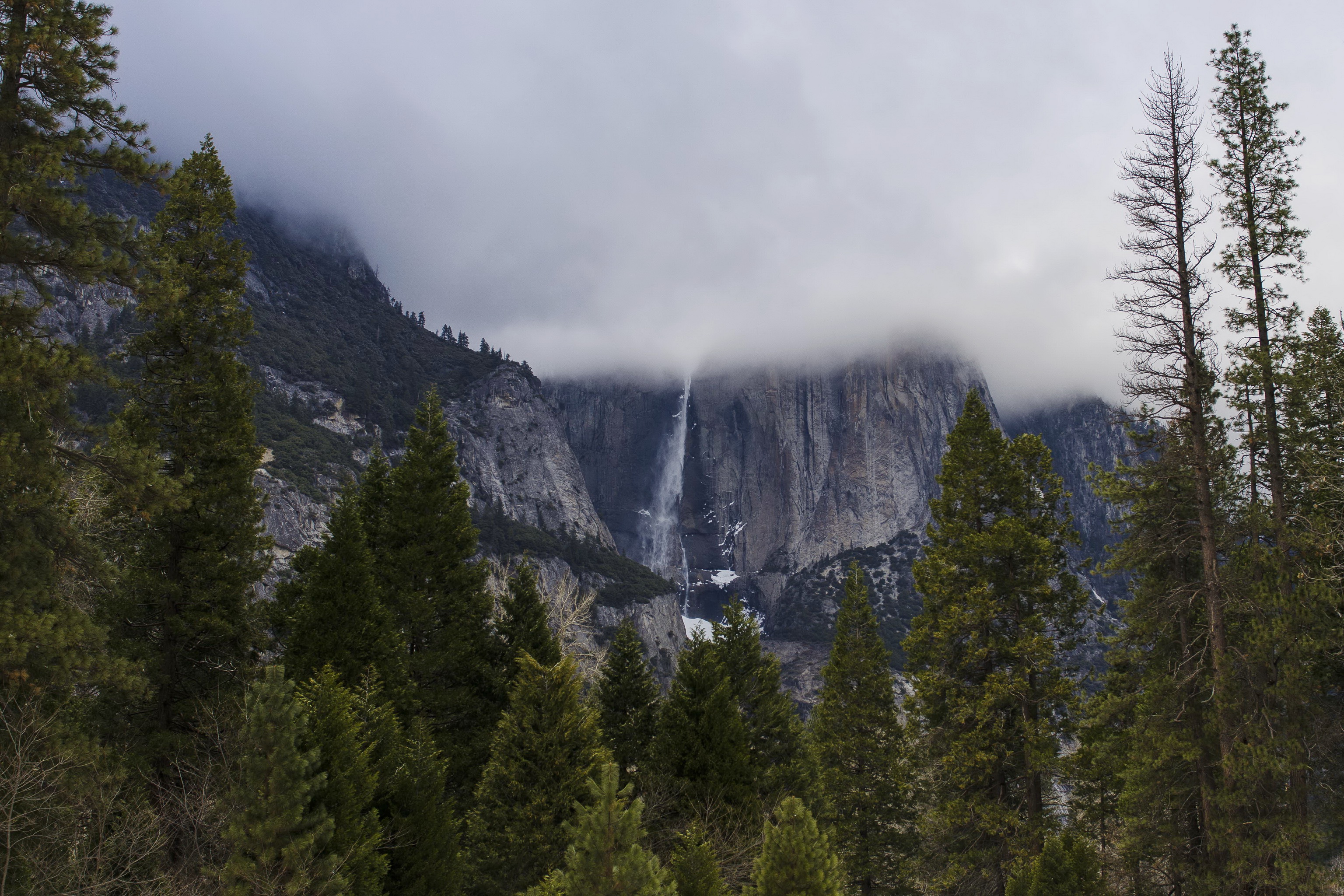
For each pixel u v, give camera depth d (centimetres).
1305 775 2144
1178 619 2489
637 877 1274
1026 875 2412
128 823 1659
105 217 1574
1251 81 2230
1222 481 2273
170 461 2477
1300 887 1973
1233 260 2223
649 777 2659
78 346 1485
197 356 2581
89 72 1602
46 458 1462
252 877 1418
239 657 2441
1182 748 2288
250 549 2516
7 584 1415
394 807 1902
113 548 2350
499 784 2380
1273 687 2075
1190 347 2102
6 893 1378
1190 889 2375
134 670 1549
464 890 2239
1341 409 2247
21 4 1537
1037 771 2708
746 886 1535
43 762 1461
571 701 2428
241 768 1545
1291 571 2122
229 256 2639
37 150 1477
